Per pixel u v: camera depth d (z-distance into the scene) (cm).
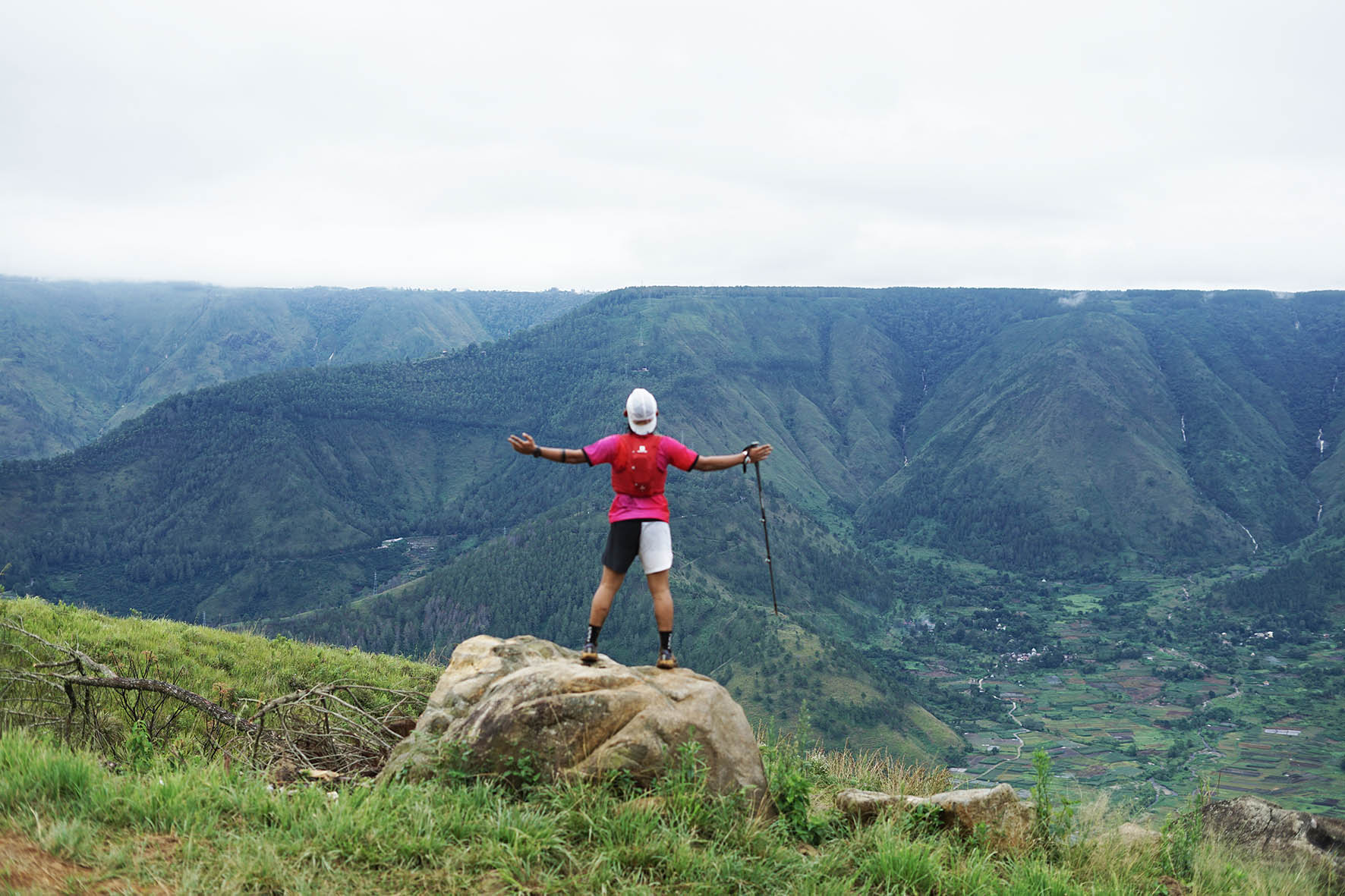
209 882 423
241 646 1377
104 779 530
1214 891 692
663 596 648
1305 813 841
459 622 18238
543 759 565
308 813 512
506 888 450
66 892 400
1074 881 633
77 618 1291
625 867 489
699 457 638
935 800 718
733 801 576
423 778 583
